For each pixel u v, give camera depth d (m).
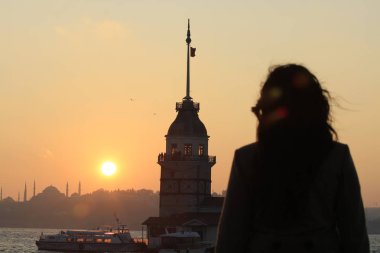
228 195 8.95
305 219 8.69
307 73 8.98
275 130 8.74
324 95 8.96
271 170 8.66
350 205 8.75
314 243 8.67
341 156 8.84
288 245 8.71
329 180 8.73
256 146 8.88
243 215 8.85
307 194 8.64
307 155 8.64
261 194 8.70
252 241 8.88
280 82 8.91
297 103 8.78
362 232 8.77
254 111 9.03
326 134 8.82
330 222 8.79
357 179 8.87
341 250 8.82
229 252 8.88
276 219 8.71
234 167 8.96
